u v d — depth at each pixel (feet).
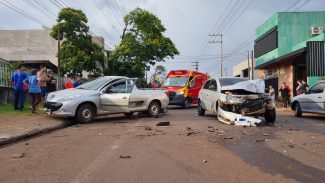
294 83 99.40
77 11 120.57
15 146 28.27
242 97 44.27
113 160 22.81
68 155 24.43
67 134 34.68
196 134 34.40
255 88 46.39
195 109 77.15
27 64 103.50
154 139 31.01
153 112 53.78
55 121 42.98
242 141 30.58
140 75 137.18
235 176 19.36
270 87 76.28
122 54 129.59
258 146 28.25
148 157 23.71
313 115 59.88
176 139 31.09
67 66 118.73
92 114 45.62
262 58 129.39
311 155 24.93
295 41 110.42
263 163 22.45
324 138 32.37
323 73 85.56
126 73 134.82
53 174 19.60
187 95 79.56
